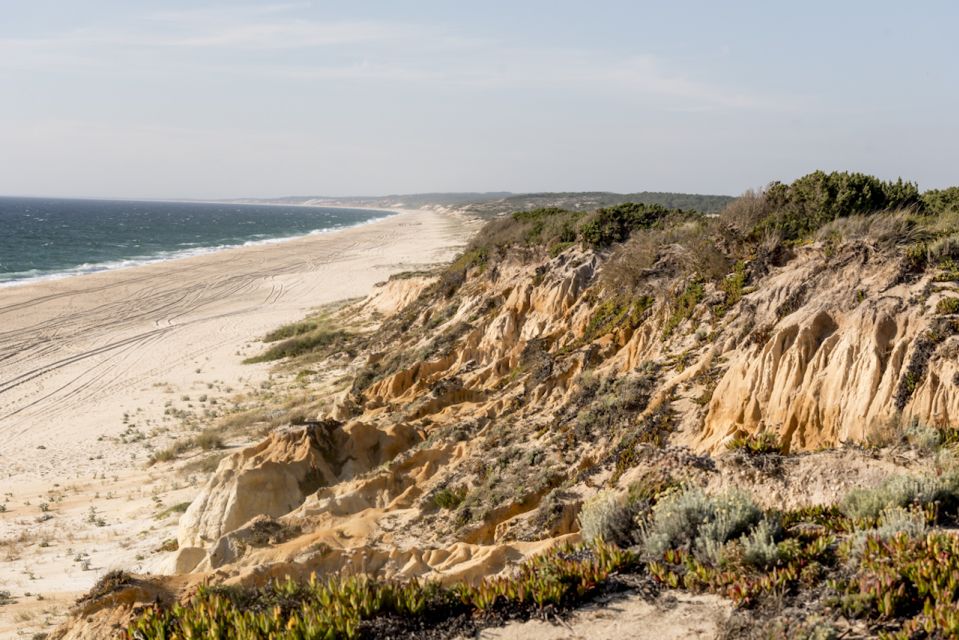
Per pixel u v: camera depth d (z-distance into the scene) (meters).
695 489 10.73
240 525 19.73
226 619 8.85
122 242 156.88
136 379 45.28
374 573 12.91
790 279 17.41
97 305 69.00
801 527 9.98
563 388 21.25
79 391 42.84
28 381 44.78
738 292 18.97
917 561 7.86
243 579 11.75
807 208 20.94
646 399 17.61
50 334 57.06
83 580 19.91
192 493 26.55
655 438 15.93
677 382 17.47
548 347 25.44
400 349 38.03
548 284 30.27
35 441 34.59
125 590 11.12
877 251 16.25
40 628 16.55
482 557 12.27
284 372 44.97
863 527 9.42
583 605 8.70
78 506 26.80
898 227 16.81
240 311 67.19
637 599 8.70
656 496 12.58
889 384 13.41
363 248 124.69
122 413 38.66
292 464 21.03
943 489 10.02
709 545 9.20
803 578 8.30
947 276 14.69
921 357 13.41
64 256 122.25
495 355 30.08
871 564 8.04
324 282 84.25
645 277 23.12
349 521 17.25
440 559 13.22
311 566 12.90
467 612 8.84
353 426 22.64
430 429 23.20
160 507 25.67
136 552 21.66
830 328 15.36
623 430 16.92
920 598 7.50
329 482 21.20
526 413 20.89
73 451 33.22
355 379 34.72
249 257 110.19
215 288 80.12
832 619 7.53
